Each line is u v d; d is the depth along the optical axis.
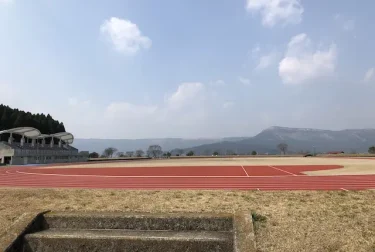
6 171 31.48
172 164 40.25
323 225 7.05
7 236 6.55
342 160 43.94
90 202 9.76
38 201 10.08
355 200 9.34
